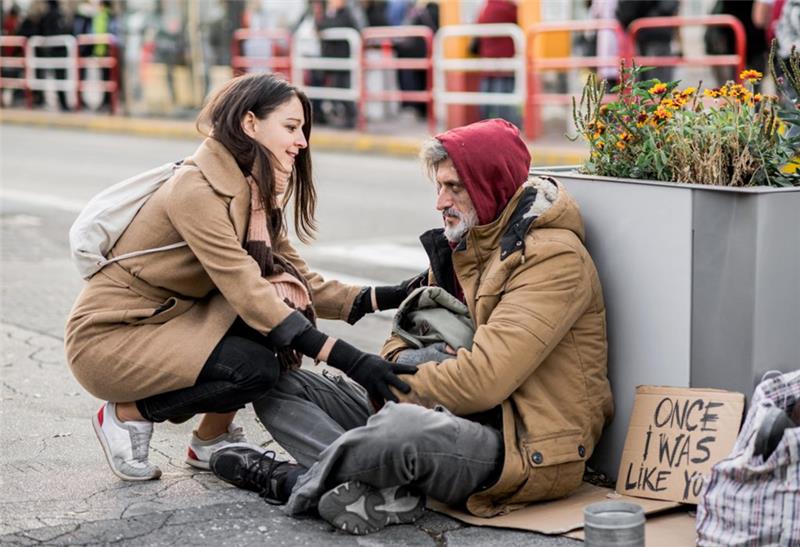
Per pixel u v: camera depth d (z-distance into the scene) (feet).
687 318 19.38
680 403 19.38
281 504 19.89
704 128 20.10
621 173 20.98
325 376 21.25
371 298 22.07
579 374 19.61
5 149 91.61
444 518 19.26
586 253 19.65
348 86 91.40
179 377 19.75
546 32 76.48
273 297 19.45
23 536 18.58
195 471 21.74
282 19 103.81
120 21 114.93
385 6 92.38
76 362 20.21
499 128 19.77
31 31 124.36
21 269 42.63
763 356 19.02
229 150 19.85
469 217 19.58
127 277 20.18
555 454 19.02
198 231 19.48
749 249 18.69
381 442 18.03
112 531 18.78
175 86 112.47
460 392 18.80
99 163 80.48
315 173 72.69
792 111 20.68
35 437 23.79
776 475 16.57
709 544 16.99
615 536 16.52
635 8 70.79
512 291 19.20
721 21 65.21
